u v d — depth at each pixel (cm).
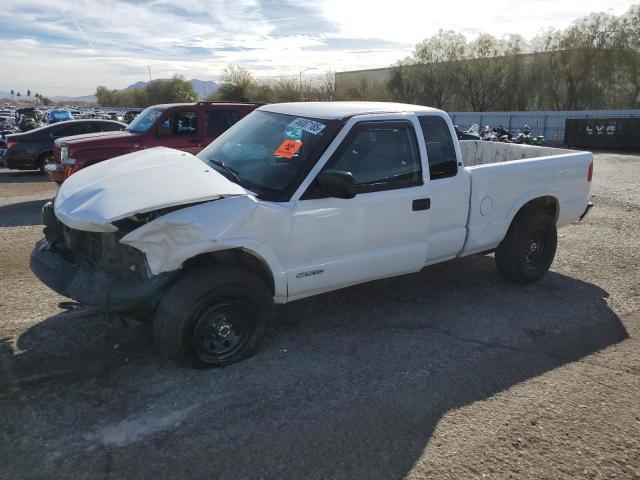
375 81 5612
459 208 488
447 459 294
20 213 905
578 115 3388
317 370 383
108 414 324
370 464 288
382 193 430
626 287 572
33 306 479
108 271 366
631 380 384
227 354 382
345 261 421
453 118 3828
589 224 858
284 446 300
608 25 4341
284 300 405
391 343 429
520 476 284
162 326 352
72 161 900
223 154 454
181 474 276
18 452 288
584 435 320
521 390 366
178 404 336
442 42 5106
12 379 358
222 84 5372
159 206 336
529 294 545
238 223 358
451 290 551
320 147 405
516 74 4728
